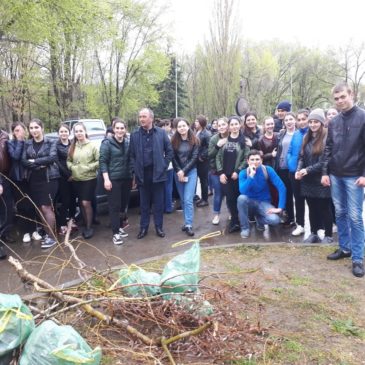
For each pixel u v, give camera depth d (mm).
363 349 2746
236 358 2557
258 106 43312
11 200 5547
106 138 5578
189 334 2506
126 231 6273
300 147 5555
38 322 2582
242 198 5633
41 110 21828
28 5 11875
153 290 2965
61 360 1979
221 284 3523
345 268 4250
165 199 7465
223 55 26266
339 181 4281
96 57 24781
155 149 5500
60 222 6141
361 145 4031
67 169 5871
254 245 5039
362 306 3379
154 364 2420
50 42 14297
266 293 3596
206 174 7965
